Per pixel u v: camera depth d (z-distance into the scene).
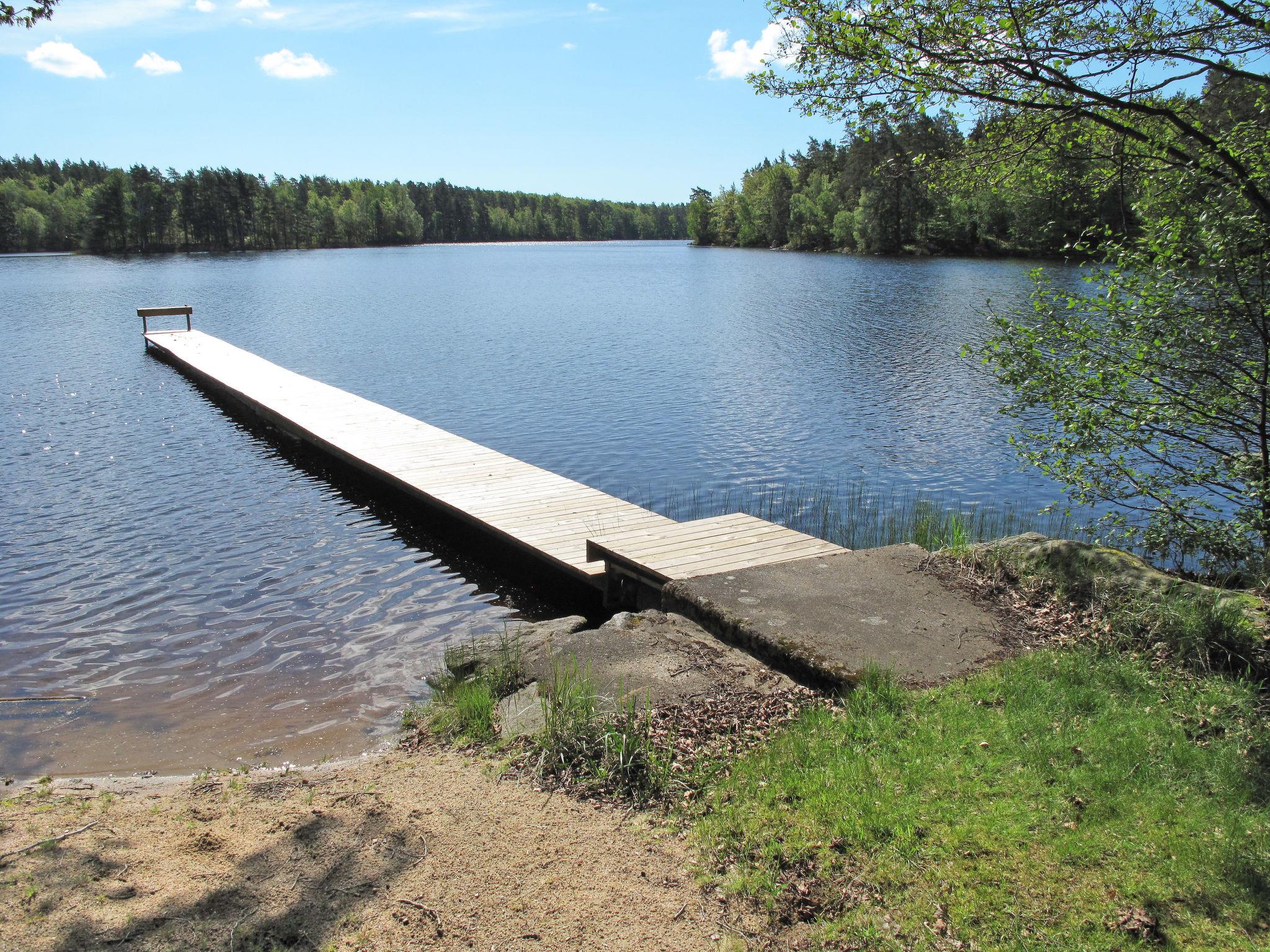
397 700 6.01
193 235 99.12
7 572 8.42
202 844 3.76
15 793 4.57
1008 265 54.62
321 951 3.03
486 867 3.49
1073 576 5.75
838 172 85.75
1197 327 6.39
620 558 7.31
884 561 6.50
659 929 3.09
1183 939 2.85
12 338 25.98
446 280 52.22
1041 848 3.31
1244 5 5.79
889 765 3.94
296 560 8.95
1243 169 6.02
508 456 12.64
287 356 23.42
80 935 3.11
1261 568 6.24
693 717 4.57
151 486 11.61
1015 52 5.70
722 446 14.46
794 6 5.81
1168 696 4.48
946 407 16.89
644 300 38.34
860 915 3.08
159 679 6.31
